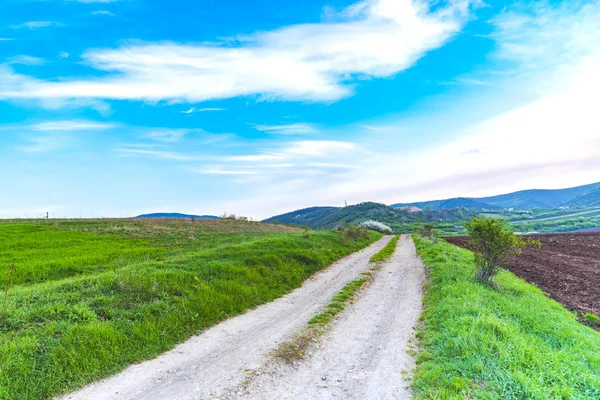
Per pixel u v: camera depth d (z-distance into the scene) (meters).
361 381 6.19
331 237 31.38
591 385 5.35
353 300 12.52
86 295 9.69
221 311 10.73
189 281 11.84
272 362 7.05
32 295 9.50
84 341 7.24
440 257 19.95
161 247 24.39
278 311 11.34
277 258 17.45
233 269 14.24
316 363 7.10
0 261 17.53
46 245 23.20
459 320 8.20
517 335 7.33
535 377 5.52
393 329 9.11
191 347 8.12
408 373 6.41
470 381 5.67
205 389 6.01
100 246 23.48
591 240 35.22
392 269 19.36
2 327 7.46
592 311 11.45
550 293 13.77
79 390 6.05
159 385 6.20
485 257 12.87
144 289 10.30
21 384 5.82
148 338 8.03
